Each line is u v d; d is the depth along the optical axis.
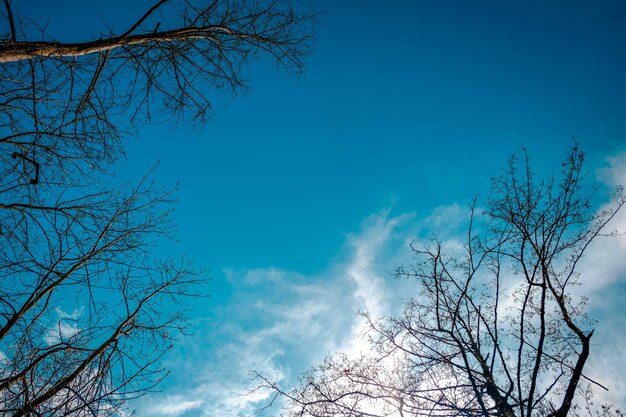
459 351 5.27
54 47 4.18
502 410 4.30
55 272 4.55
